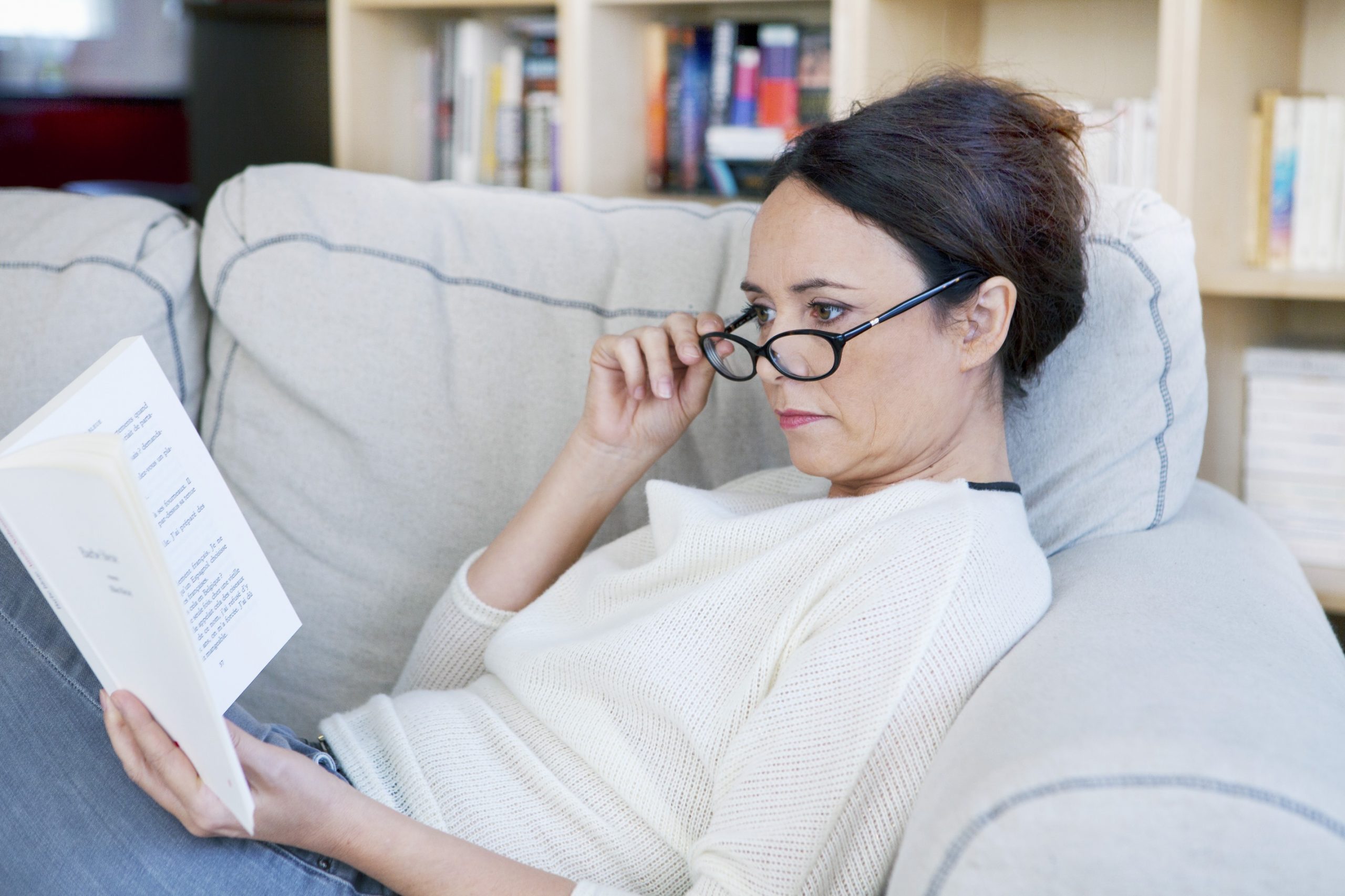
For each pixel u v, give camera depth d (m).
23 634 0.78
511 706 0.91
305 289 1.15
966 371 0.85
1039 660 0.70
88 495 0.54
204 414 1.21
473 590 1.02
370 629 1.14
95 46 3.36
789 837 0.70
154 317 1.16
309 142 2.62
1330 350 1.61
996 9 1.99
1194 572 0.86
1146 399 1.00
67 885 0.74
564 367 1.17
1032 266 0.85
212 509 0.67
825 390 0.84
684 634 0.81
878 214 0.81
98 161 3.36
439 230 1.22
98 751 0.76
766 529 0.85
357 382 1.14
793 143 0.88
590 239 1.22
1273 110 1.63
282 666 1.14
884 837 0.71
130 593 0.57
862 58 1.75
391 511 1.15
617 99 2.03
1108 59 1.92
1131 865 0.55
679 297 1.18
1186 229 1.06
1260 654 0.70
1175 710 0.60
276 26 2.57
